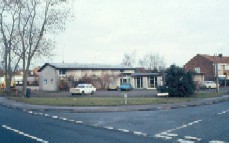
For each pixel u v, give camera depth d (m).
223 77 72.94
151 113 20.61
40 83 65.00
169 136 11.96
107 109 22.81
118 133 12.87
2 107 27.56
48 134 12.75
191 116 18.52
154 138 11.59
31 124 16.02
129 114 20.25
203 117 17.89
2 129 14.31
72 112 22.25
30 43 42.28
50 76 62.56
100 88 62.97
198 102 28.06
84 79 61.66
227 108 23.34
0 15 44.50
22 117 19.39
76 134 12.70
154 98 33.03
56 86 61.16
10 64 47.38
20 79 85.56
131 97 35.41
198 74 65.44
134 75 63.28
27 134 12.80
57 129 14.16
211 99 31.81
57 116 19.77
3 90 52.69
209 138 11.36
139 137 11.84
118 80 64.75
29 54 42.34
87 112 22.08
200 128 13.80
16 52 43.53
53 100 31.69
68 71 62.56
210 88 62.00
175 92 35.53
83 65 67.00
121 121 16.84
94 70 66.12
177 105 25.31
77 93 44.72
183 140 11.09
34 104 28.69
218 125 14.61
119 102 27.91
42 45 43.66
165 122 16.11
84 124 15.86
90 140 11.30
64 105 26.31
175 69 36.19
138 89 60.22
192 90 35.78
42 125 15.61
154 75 60.88
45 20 42.38
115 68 69.44
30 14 42.44
